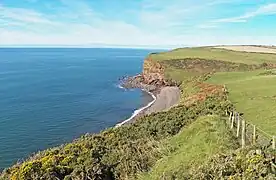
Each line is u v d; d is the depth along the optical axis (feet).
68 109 285.84
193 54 513.04
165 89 378.32
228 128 89.86
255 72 286.05
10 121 242.99
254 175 41.98
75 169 79.36
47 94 366.84
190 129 96.63
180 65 439.63
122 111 276.21
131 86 419.33
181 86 356.59
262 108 126.93
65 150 98.12
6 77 537.24
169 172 64.39
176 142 90.43
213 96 180.65
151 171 74.38
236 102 147.02
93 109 285.02
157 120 128.98
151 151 85.92
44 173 77.77
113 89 399.44
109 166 82.23
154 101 313.94
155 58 467.52
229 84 216.54
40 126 229.86
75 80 497.46
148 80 441.27
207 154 68.69
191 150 76.59
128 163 80.69
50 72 623.77
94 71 641.81
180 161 71.41
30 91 388.57
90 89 403.13
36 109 285.84
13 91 387.34
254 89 179.73
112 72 618.85
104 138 114.01
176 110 152.25
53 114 266.98
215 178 46.96
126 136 113.09
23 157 167.43
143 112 268.00
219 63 449.06
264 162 43.83
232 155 51.19
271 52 572.51
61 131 217.97
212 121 98.94
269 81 205.46
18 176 78.48
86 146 99.86
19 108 289.74
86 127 227.61
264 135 85.40
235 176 44.11
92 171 77.97
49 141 196.34
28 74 586.45
